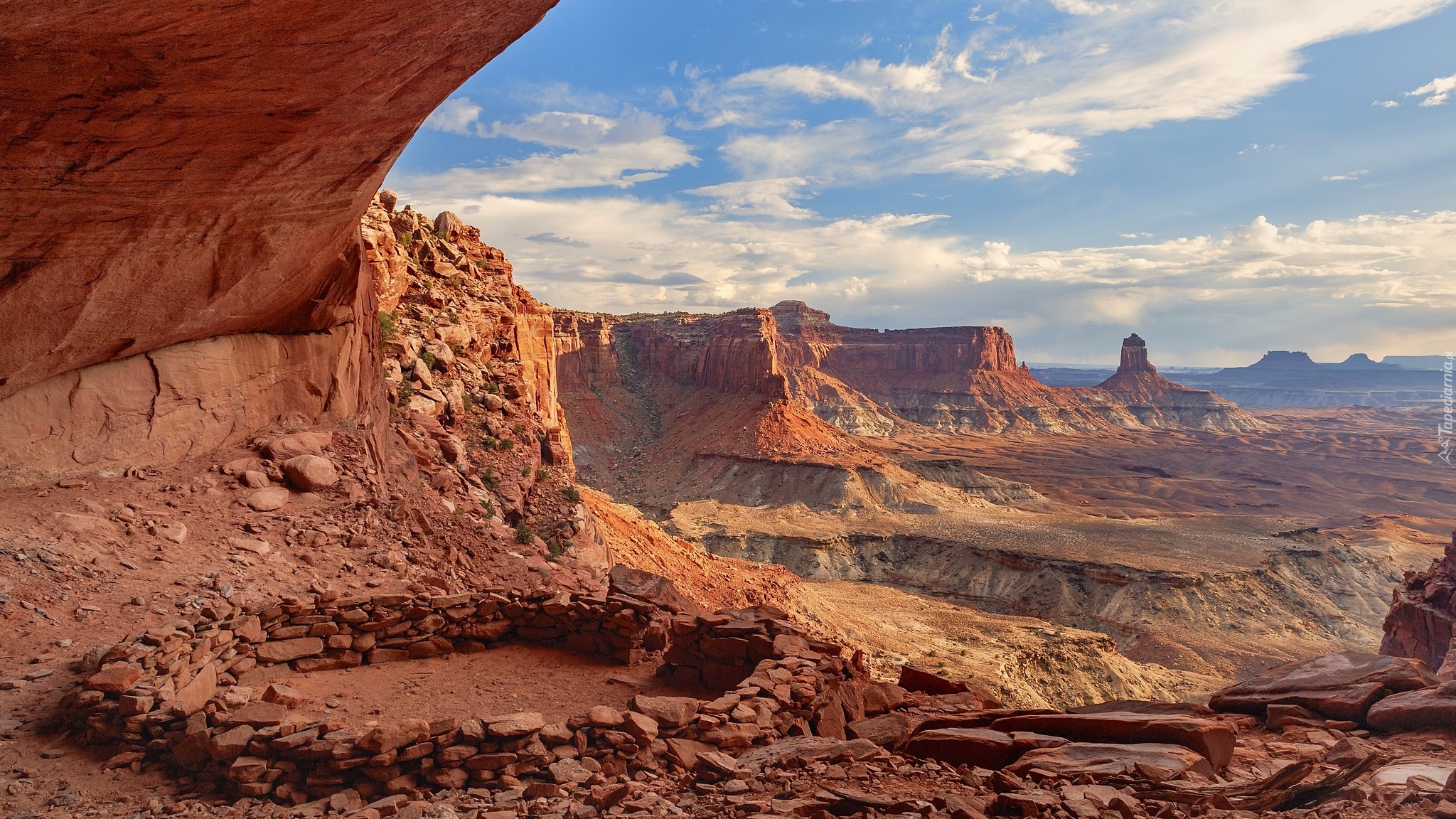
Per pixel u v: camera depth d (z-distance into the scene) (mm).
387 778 7531
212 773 7707
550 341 56469
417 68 10750
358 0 8445
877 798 6844
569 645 13516
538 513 31484
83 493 14984
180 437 17562
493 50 11172
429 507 22562
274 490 17609
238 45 8539
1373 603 123625
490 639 13383
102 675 8586
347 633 12148
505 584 20000
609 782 7609
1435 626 42125
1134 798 7039
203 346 17953
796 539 141250
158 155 10375
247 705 8367
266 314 18844
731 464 193750
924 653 67750
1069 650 77500
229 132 10492
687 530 143750
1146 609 112562
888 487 178750
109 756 8102
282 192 13234
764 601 53781
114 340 14891
